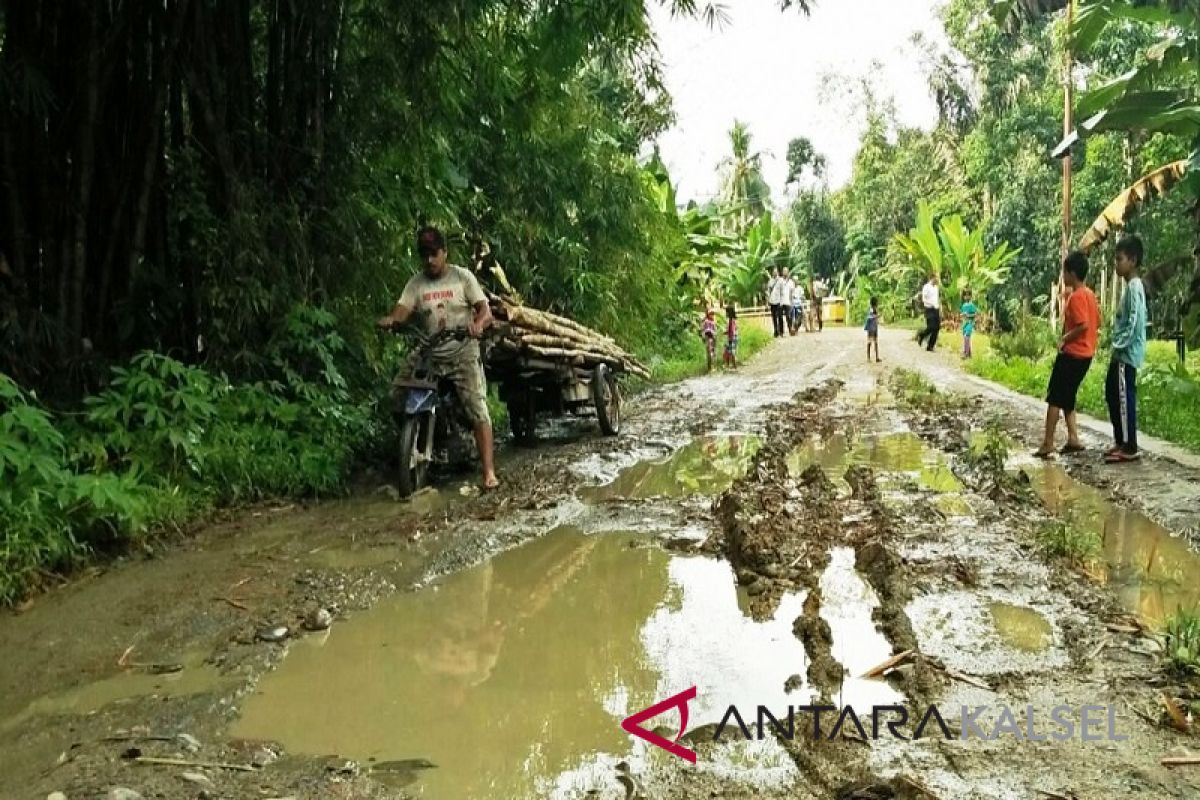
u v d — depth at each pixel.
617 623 4.16
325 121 7.52
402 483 6.45
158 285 6.48
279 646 3.88
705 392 13.68
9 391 4.62
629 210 12.97
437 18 6.91
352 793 2.72
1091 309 7.61
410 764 2.91
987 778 2.75
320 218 7.44
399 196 8.40
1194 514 5.67
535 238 11.59
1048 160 25.19
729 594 4.55
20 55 5.41
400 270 8.34
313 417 6.80
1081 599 4.28
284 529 5.69
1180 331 12.59
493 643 3.95
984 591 4.40
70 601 4.38
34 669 3.62
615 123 13.18
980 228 25.89
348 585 4.64
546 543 5.45
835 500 6.35
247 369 6.80
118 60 6.03
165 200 6.62
